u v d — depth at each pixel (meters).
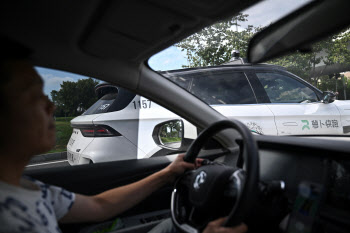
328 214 1.11
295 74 3.76
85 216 1.07
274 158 1.51
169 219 1.37
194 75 3.04
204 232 0.87
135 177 1.78
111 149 2.70
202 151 2.03
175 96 1.71
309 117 3.24
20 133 0.65
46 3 0.94
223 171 1.03
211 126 1.18
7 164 0.66
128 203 1.20
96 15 1.03
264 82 3.38
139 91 1.62
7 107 0.64
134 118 2.79
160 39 1.21
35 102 0.70
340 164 1.17
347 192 1.12
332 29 0.93
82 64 1.36
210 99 3.02
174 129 2.75
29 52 0.76
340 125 3.31
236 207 0.85
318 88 4.06
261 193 1.03
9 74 0.66
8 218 0.60
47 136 0.73
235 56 3.62
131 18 1.05
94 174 1.68
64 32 1.15
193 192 1.06
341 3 0.82
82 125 2.85
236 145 1.88
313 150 1.28
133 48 1.31
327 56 4.01
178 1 0.93
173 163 1.29
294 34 0.98
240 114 3.04
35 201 0.71
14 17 1.02
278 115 3.16
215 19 1.04
